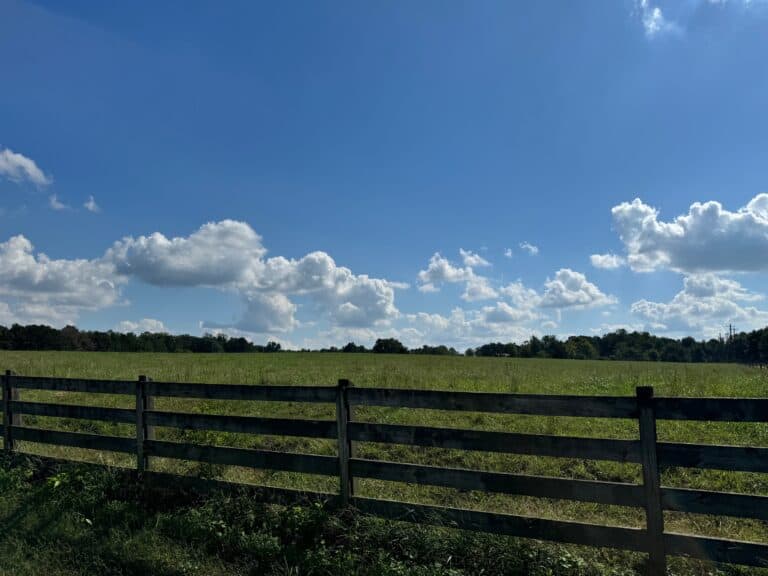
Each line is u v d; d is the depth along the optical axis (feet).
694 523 18.84
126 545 18.03
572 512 20.07
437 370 92.53
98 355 157.89
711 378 63.05
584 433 31.37
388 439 18.01
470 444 16.80
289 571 15.96
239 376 72.69
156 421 23.08
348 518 18.10
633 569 15.31
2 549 18.26
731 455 13.65
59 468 25.71
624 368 122.52
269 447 30.91
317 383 63.00
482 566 15.43
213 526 18.57
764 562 13.15
